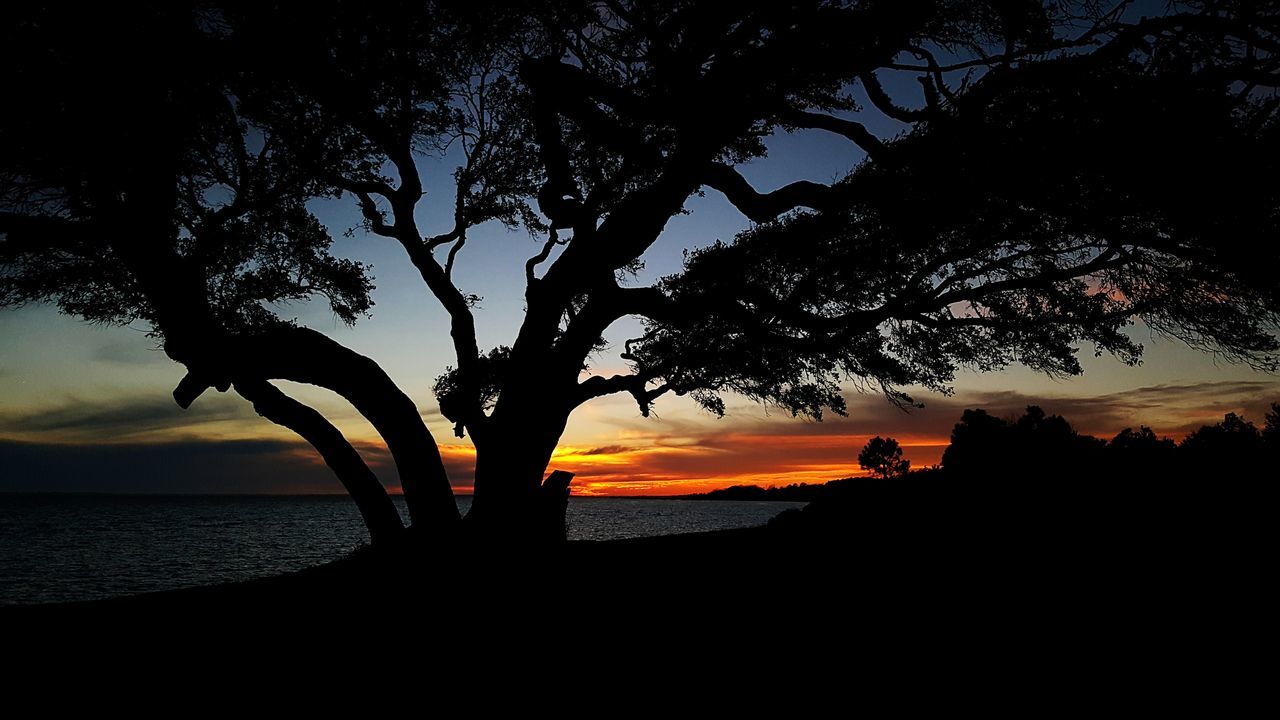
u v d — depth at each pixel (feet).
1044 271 35.58
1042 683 16.38
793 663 18.98
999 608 21.25
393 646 22.40
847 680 17.60
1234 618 18.19
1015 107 28.84
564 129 42.32
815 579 26.81
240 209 36.83
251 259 43.32
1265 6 25.18
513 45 34.09
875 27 27.86
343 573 32.65
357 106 32.60
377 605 26.63
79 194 30.30
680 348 41.55
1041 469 35.17
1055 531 27.12
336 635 23.61
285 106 35.40
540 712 16.87
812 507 41.96
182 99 30.07
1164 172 25.72
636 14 31.86
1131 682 15.88
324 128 36.50
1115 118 26.32
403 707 17.61
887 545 29.78
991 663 17.71
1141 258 32.22
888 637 20.29
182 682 19.94
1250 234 26.00
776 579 27.55
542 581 29.17
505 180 44.86
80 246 36.17
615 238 33.91
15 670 21.15
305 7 28.40
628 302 36.04
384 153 38.70
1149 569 22.11
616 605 25.72
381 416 35.81
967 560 26.00
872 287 37.47
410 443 35.91
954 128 28.17
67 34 25.38
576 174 44.06
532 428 34.63
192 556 117.70
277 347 34.14
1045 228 31.37
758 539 37.78
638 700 17.21
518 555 30.81
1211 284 31.37
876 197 31.14
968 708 15.53
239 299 42.34
